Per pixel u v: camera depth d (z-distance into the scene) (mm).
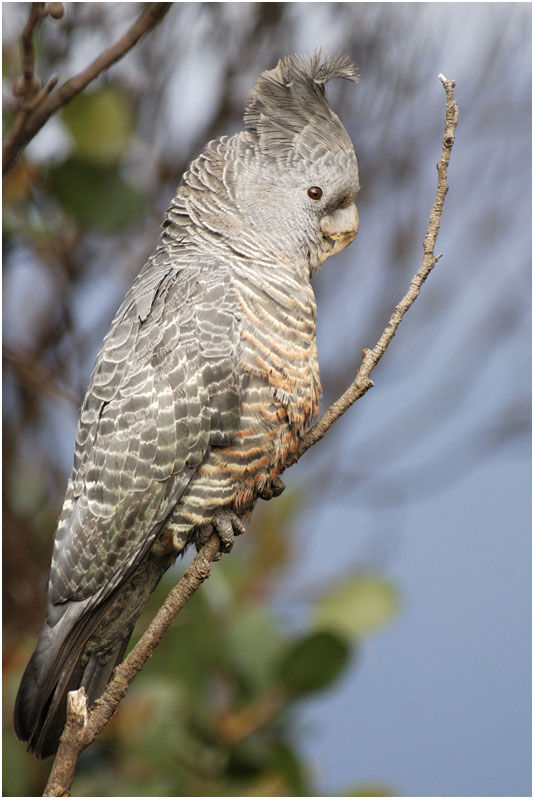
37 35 9477
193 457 7652
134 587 8023
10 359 10172
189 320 7805
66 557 7418
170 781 8703
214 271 8008
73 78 6426
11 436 10453
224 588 9648
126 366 7789
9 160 6496
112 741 8742
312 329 8219
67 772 5910
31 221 9695
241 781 8742
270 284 8062
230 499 7871
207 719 8789
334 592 9945
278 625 9203
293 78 8695
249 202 8359
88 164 9391
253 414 7770
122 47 6398
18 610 10117
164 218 8695
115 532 7520
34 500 10539
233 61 10750
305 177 8500
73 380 10648
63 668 7195
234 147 8625
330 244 8789
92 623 7469
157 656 9273
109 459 7602
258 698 8914
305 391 8008
